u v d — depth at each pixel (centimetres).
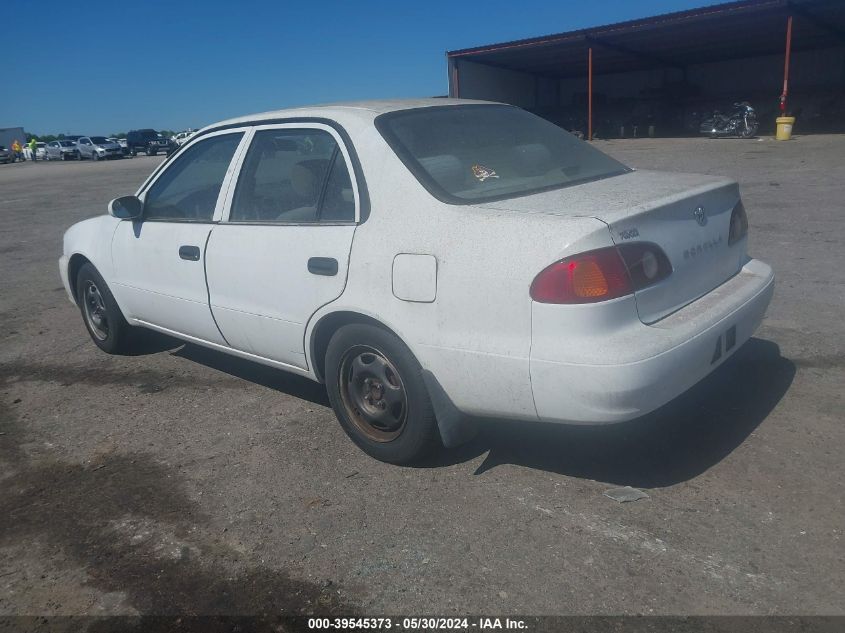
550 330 293
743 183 1302
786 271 675
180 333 481
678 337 303
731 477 338
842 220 898
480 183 354
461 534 310
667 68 3862
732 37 3000
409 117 383
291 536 317
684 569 279
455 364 320
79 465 394
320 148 386
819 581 268
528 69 3806
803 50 3419
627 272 298
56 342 612
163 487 365
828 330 514
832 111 3112
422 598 274
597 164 414
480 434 395
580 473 351
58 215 1491
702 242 346
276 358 413
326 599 278
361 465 373
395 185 346
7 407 479
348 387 375
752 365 459
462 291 312
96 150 4784
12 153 5538
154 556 310
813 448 357
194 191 457
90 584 296
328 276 360
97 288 545
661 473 346
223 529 326
